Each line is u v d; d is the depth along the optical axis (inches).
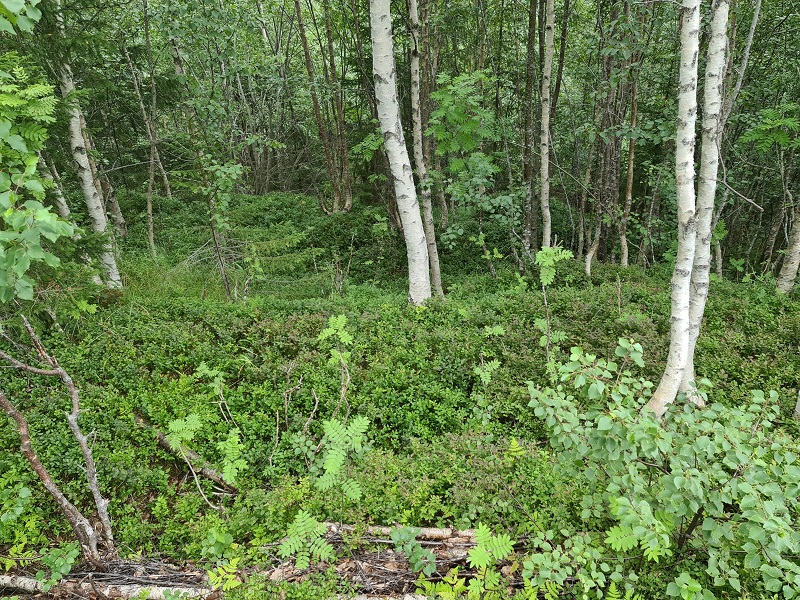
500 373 215.5
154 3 466.6
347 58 564.4
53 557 133.1
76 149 305.6
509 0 464.1
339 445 142.0
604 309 270.1
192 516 157.4
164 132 673.6
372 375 215.8
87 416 187.3
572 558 115.2
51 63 278.8
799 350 225.9
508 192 394.6
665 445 103.2
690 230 167.8
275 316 268.4
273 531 148.1
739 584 100.4
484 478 156.4
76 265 210.7
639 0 196.7
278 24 786.8
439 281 342.6
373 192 653.9
